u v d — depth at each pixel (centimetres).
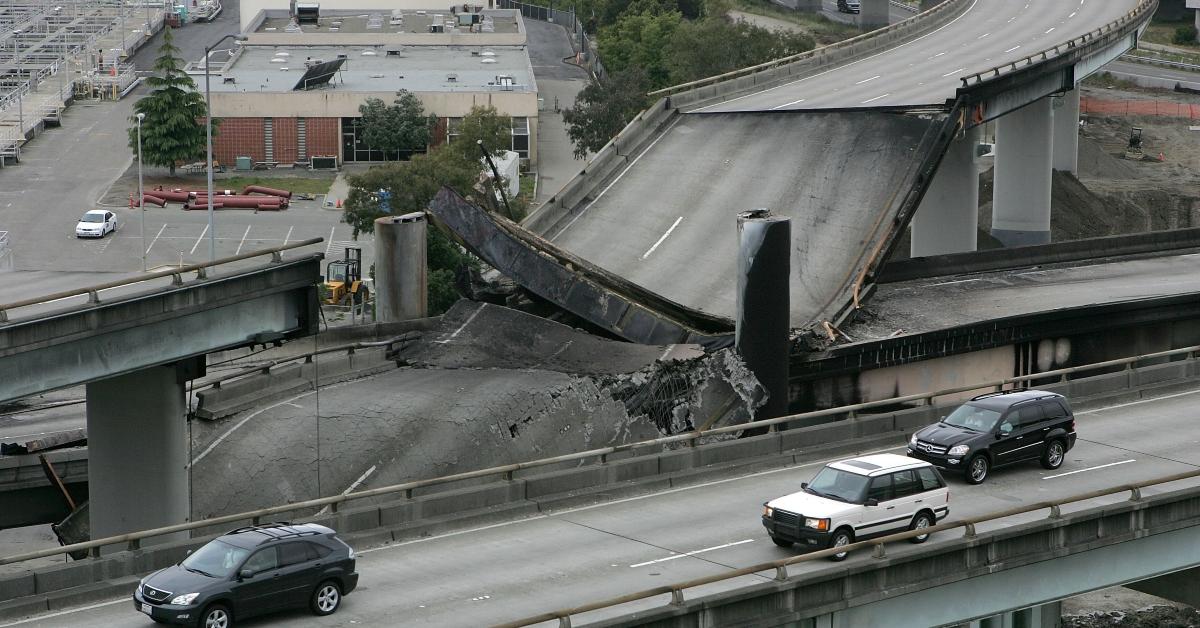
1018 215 15388
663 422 6975
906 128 9912
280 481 6312
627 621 4038
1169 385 7462
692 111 11481
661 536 5141
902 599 4628
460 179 13275
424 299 8656
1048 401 5956
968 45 14788
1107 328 9206
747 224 7062
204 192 16800
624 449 5778
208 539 4809
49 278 6188
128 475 5878
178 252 14525
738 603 4247
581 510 5512
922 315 9112
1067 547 4950
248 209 16462
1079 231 17262
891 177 9531
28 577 4381
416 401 6925
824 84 12838
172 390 5850
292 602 4209
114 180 17612
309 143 18462
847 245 9088
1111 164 19538
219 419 6800
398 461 6475
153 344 5597
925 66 13550
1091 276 10612
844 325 8562
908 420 6619
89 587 4472
